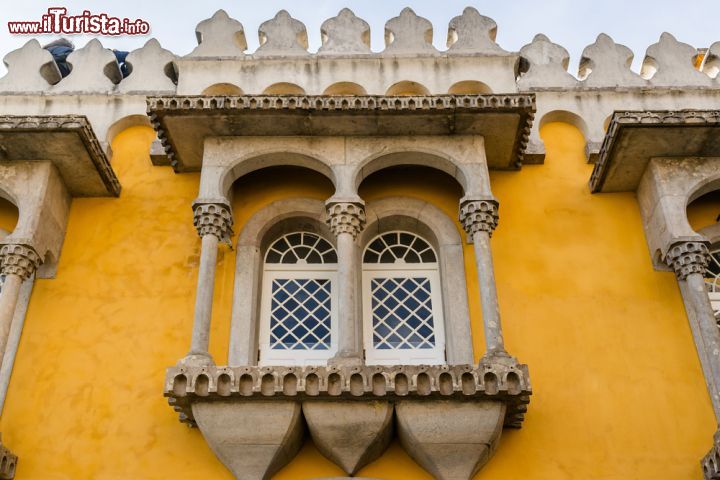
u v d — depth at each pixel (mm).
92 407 7832
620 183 9117
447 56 10125
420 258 8992
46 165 8625
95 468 7496
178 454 7555
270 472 7180
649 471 7492
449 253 8711
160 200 9242
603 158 8828
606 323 8352
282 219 9023
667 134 8445
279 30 10422
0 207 9078
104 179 8945
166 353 8156
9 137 8312
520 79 10148
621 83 10117
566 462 7523
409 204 9070
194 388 6965
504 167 9375
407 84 9977
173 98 8398
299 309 8656
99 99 9953
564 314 8398
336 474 7352
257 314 8484
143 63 10320
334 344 8430
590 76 10156
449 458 7098
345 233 8047
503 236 8930
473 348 8141
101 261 8773
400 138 8719
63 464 7520
